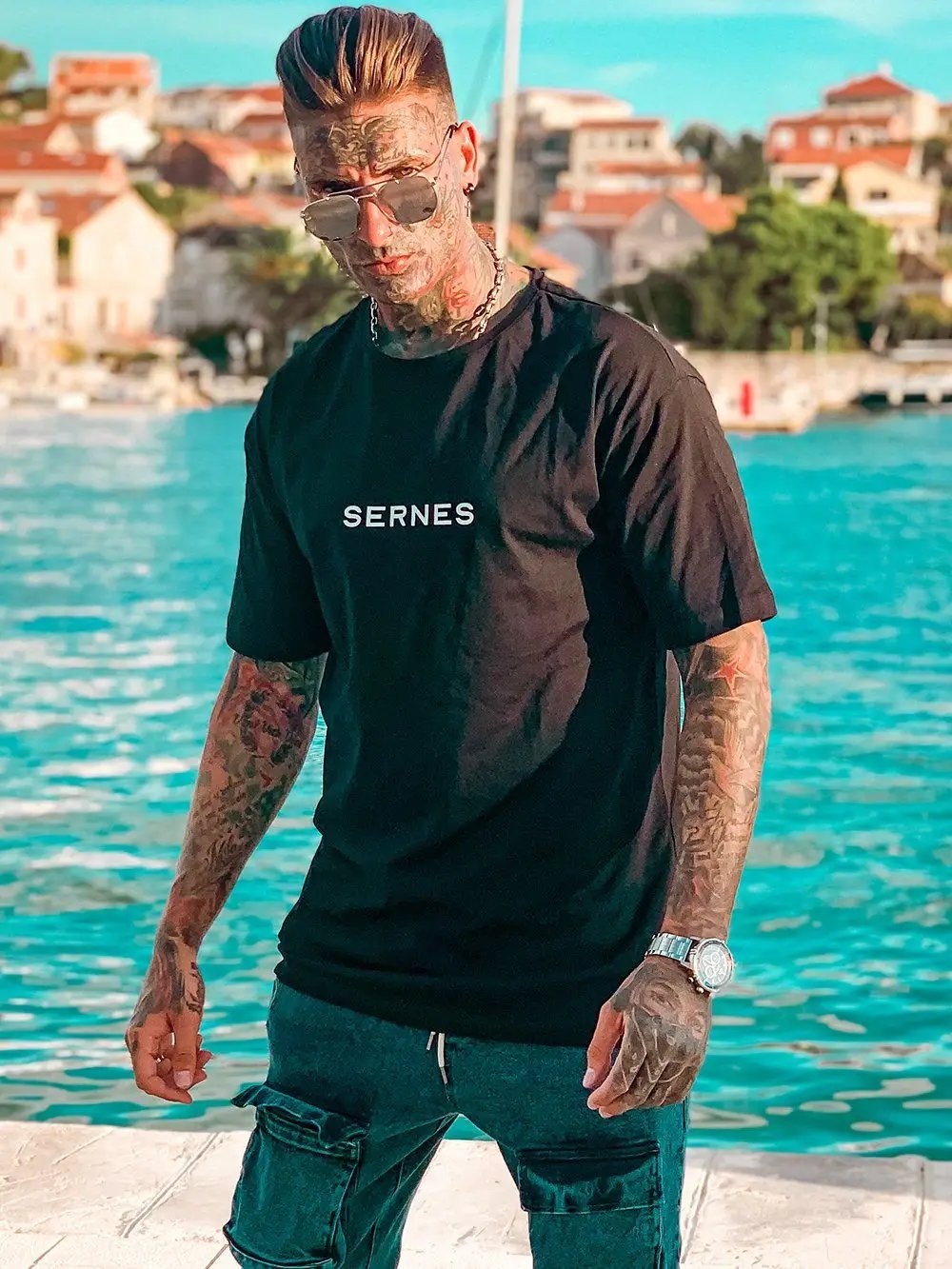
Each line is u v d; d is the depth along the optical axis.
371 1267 2.29
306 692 2.32
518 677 2.01
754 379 92.31
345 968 2.13
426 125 1.95
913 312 99.56
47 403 94.12
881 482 46.16
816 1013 6.77
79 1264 3.23
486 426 1.99
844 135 132.25
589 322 1.99
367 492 2.04
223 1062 6.08
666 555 1.97
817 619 20.55
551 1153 2.05
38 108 158.12
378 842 2.09
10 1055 6.16
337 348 2.13
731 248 98.69
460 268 1.98
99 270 110.50
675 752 2.12
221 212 114.94
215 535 31.27
